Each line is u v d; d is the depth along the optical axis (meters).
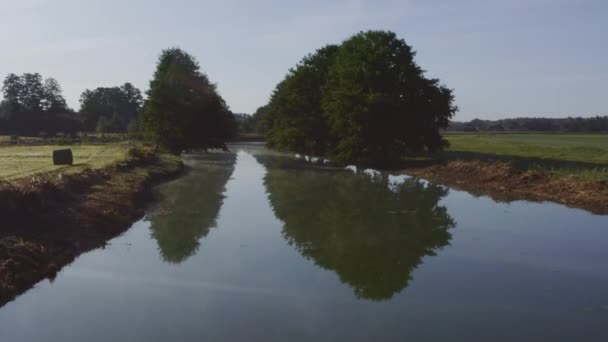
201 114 57.41
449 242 17.11
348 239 17.75
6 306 11.41
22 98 119.44
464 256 15.51
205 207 24.09
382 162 45.72
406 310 11.35
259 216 21.92
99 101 143.50
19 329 10.26
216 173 40.84
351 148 42.22
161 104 54.72
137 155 38.88
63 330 10.20
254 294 12.33
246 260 15.25
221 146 59.81
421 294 12.36
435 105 42.75
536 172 28.81
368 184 33.19
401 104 41.19
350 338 9.91
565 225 19.28
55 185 19.16
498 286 12.86
